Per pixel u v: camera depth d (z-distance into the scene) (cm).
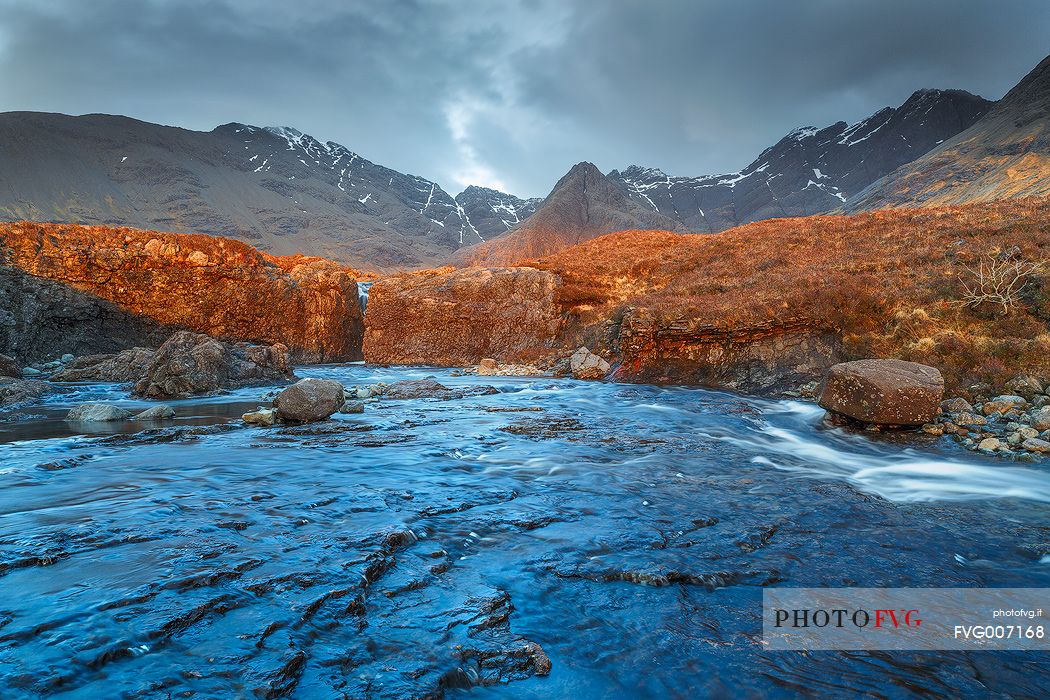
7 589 321
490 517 515
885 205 15675
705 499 604
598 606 352
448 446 847
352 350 3450
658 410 1328
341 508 516
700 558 433
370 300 3088
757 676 281
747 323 1778
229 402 1476
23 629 273
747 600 369
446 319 2939
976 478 758
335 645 282
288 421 1101
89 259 2561
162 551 389
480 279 2914
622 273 2827
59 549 387
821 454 920
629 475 699
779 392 1573
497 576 388
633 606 354
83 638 266
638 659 293
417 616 321
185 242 2878
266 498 541
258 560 378
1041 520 562
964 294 1502
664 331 1959
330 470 674
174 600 312
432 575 382
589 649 302
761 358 1723
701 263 2728
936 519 562
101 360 2116
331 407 1117
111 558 373
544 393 1659
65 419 1170
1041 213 2075
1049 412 987
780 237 2691
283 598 325
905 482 737
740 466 784
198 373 1628
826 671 288
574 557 426
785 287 1902
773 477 723
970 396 1208
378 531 451
